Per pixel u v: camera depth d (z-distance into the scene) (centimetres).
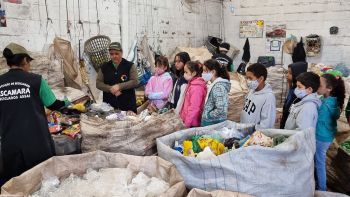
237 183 167
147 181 181
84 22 395
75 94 313
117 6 440
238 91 429
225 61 506
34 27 337
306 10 611
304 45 620
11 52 192
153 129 210
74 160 190
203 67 269
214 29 695
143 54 475
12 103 188
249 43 687
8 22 311
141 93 418
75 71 354
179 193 161
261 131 216
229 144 208
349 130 315
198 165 171
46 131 199
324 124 252
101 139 201
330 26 592
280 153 171
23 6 323
